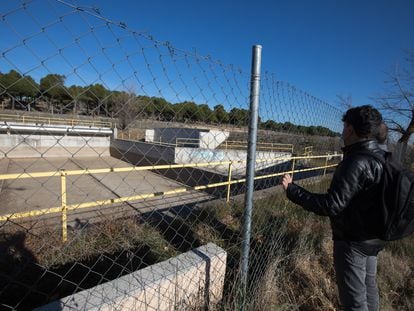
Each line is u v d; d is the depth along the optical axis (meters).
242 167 12.46
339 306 2.63
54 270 3.54
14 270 3.46
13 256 3.80
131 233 4.53
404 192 1.68
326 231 4.12
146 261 3.75
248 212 2.35
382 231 1.75
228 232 4.52
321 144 5.65
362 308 1.95
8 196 11.08
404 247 3.93
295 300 2.63
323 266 3.28
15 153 18.52
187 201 8.90
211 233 4.45
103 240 4.34
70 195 11.60
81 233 4.64
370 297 2.15
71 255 3.86
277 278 2.73
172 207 6.90
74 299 1.75
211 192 10.39
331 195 1.78
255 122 2.24
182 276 2.18
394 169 1.73
